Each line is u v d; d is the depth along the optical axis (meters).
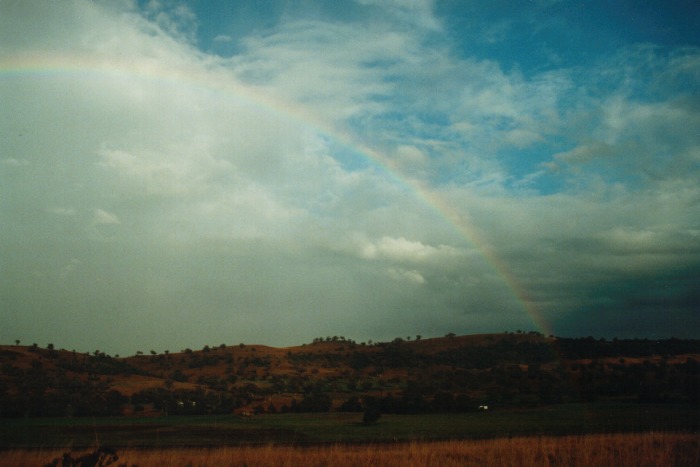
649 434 28.81
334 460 22.02
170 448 33.88
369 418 63.25
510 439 30.62
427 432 46.94
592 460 20.06
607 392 78.25
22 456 24.47
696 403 67.12
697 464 19.09
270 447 25.61
